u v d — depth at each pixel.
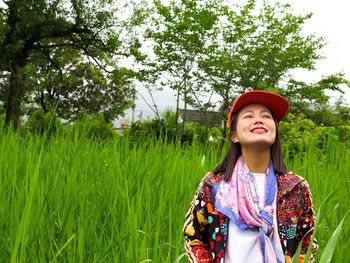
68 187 4.01
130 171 4.68
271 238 2.34
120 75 23.31
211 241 2.44
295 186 2.41
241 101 2.50
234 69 20.47
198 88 20.95
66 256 3.32
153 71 20.97
